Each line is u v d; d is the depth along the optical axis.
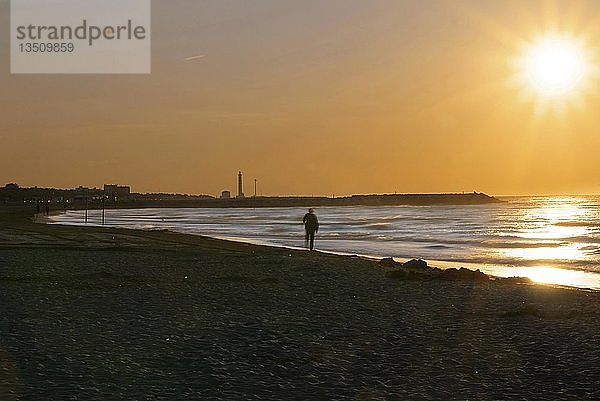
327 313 16.77
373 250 47.41
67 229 61.75
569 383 10.41
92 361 11.24
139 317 15.65
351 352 12.44
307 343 13.14
